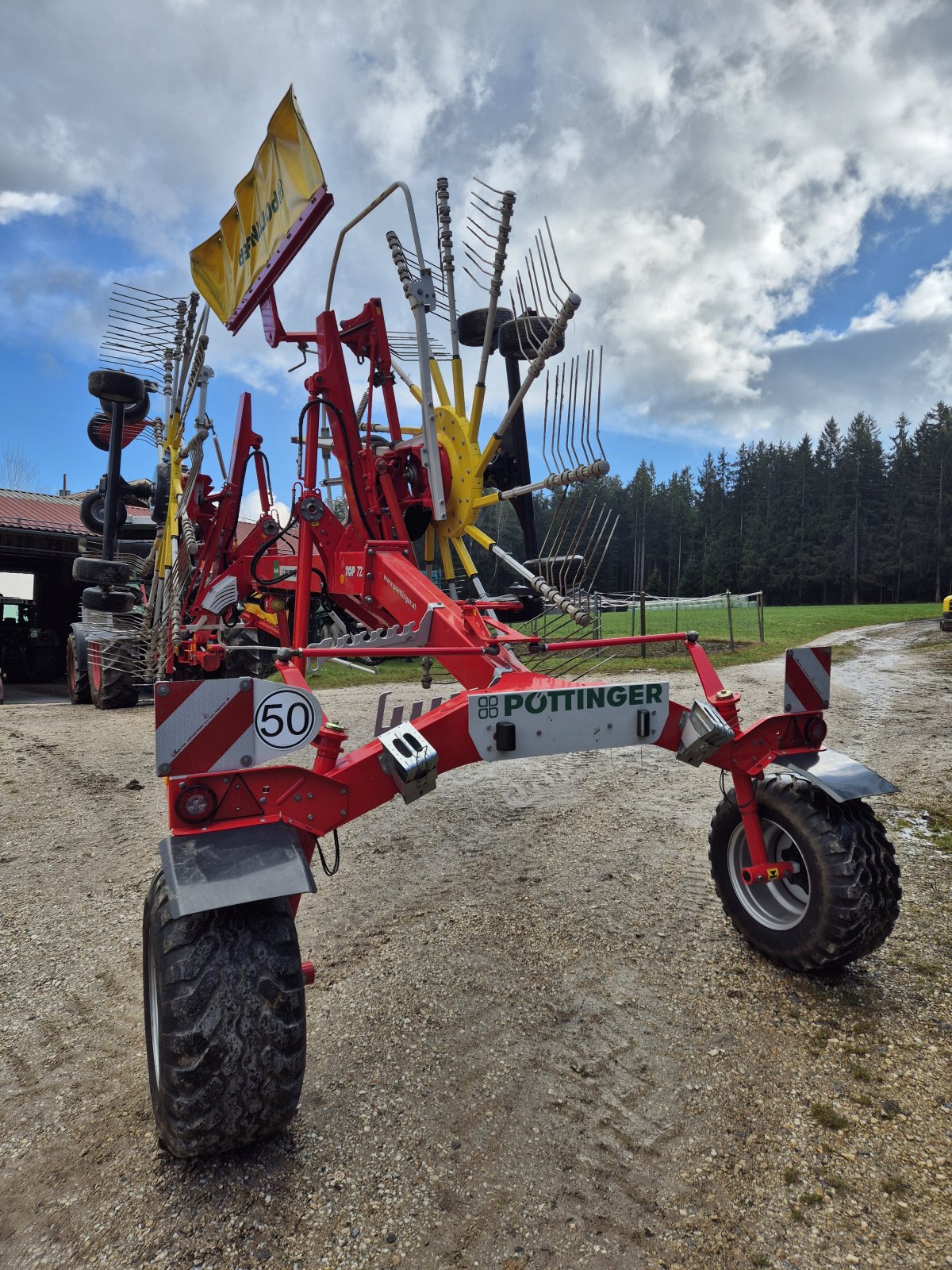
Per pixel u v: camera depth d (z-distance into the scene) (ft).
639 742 9.02
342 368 13.75
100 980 10.07
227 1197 6.35
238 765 7.05
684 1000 9.20
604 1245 5.79
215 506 26.91
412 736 7.69
